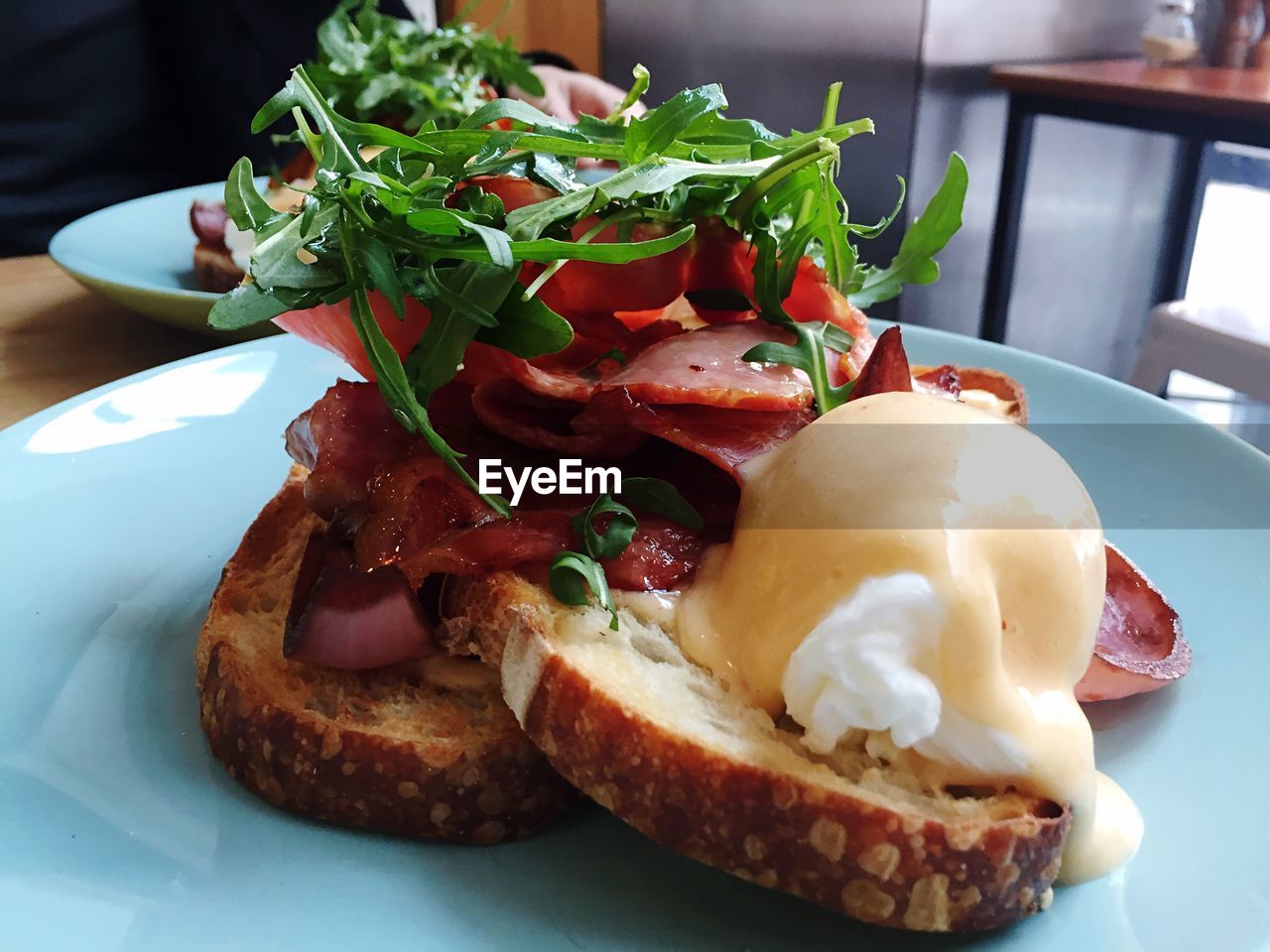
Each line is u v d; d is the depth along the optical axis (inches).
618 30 34.8
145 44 26.3
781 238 9.2
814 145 8.1
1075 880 6.6
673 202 8.5
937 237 10.7
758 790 6.4
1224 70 28.9
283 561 9.1
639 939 6.3
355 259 7.3
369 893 6.5
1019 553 6.4
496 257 6.5
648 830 6.7
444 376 7.4
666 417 7.7
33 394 12.9
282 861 6.7
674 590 7.4
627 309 8.8
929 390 9.1
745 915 6.5
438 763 7.0
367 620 7.5
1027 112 27.0
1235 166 32.6
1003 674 6.2
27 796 6.8
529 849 7.1
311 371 12.6
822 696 6.2
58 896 6.1
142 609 8.9
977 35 26.4
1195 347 23.5
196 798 7.2
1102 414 12.1
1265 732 7.7
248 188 7.8
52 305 16.0
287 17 27.0
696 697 6.8
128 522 10.0
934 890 6.2
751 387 7.7
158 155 26.9
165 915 6.1
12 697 7.7
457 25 22.9
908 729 6.0
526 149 8.1
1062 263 31.5
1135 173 32.3
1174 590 9.4
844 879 6.3
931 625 6.1
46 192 24.4
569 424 8.2
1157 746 7.7
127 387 11.5
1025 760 6.2
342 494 8.2
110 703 7.9
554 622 7.3
